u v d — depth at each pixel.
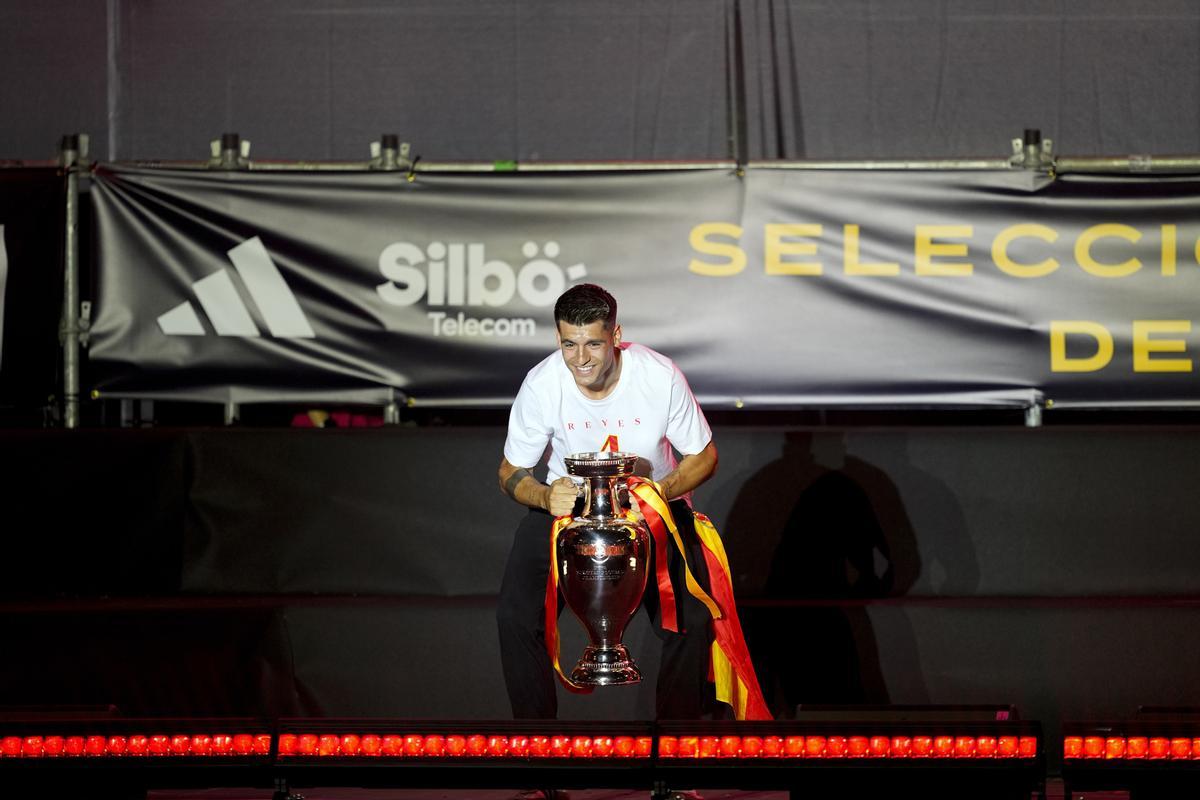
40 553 10.69
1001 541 10.65
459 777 6.63
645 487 7.80
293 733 6.68
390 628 9.95
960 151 12.15
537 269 11.04
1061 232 10.88
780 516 10.70
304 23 12.26
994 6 12.12
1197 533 10.59
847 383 10.94
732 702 8.25
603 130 12.26
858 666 9.85
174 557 10.71
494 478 10.75
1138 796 6.39
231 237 11.03
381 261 11.05
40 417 11.87
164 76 12.24
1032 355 10.88
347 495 10.74
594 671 7.39
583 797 8.84
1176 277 10.84
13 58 12.20
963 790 6.45
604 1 12.22
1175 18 12.04
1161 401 10.84
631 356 8.18
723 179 10.98
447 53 12.26
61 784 6.67
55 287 10.99
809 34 12.20
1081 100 12.09
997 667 9.80
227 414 11.17
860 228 10.94
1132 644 9.77
